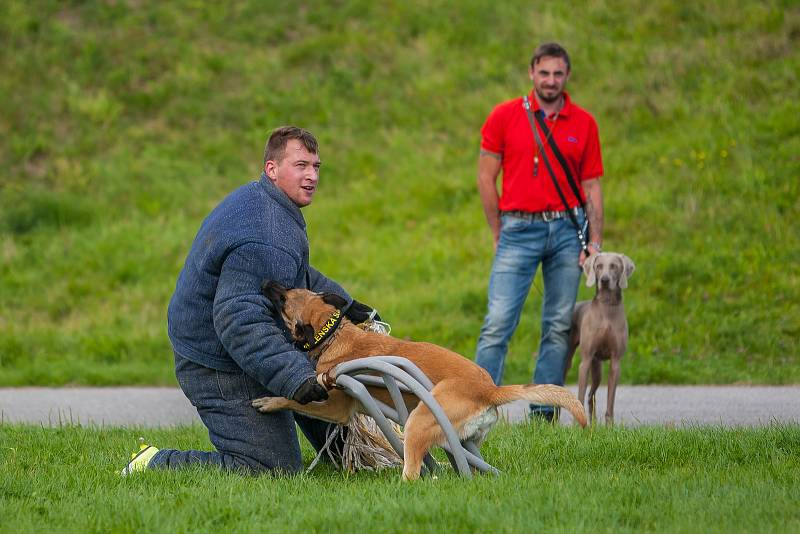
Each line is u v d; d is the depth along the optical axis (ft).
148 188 66.23
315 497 17.75
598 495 17.28
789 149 57.21
